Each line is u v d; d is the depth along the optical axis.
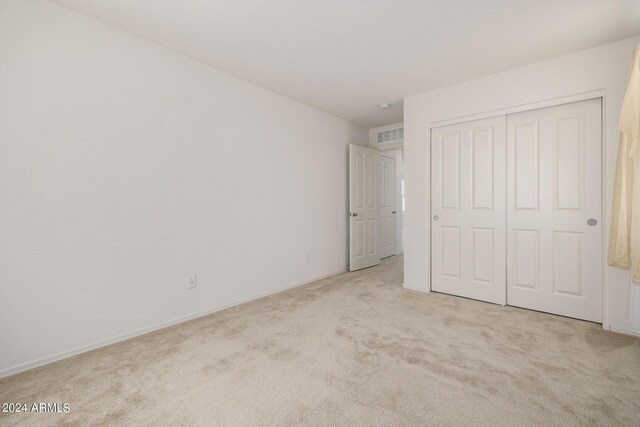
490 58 2.67
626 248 2.16
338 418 1.44
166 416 1.46
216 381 1.75
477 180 3.15
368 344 2.19
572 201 2.65
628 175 2.14
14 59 1.83
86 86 2.11
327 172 4.34
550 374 1.78
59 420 1.44
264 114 3.41
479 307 2.96
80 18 2.08
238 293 3.14
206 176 2.86
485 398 1.57
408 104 3.63
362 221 4.74
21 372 1.86
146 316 2.44
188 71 2.70
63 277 2.03
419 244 3.55
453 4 1.95
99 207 2.18
